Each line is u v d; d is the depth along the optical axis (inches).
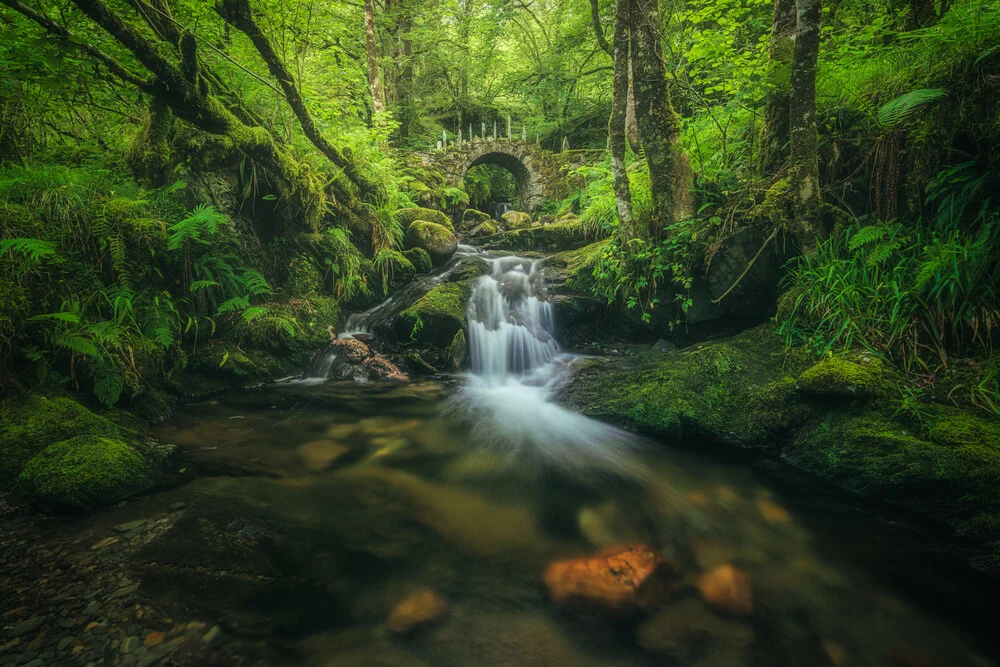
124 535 101.3
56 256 165.0
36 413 130.7
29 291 152.4
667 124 205.6
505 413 188.5
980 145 146.2
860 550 102.5
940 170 153.7
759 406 154.7
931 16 198.1
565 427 173.3
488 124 827.4
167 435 154.9
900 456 119.1
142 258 192.9
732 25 224.7
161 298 193.0
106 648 71.6
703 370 173.0
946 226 149.6
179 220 205.9
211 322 215.2
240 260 227.5
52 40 162.9
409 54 713.6
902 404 129.6
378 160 337.4
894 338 149.6
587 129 732.7
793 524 112.7
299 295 256.1
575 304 264.8
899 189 164.7
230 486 125.5
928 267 138.7
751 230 190.1
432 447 156.7
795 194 176.4
